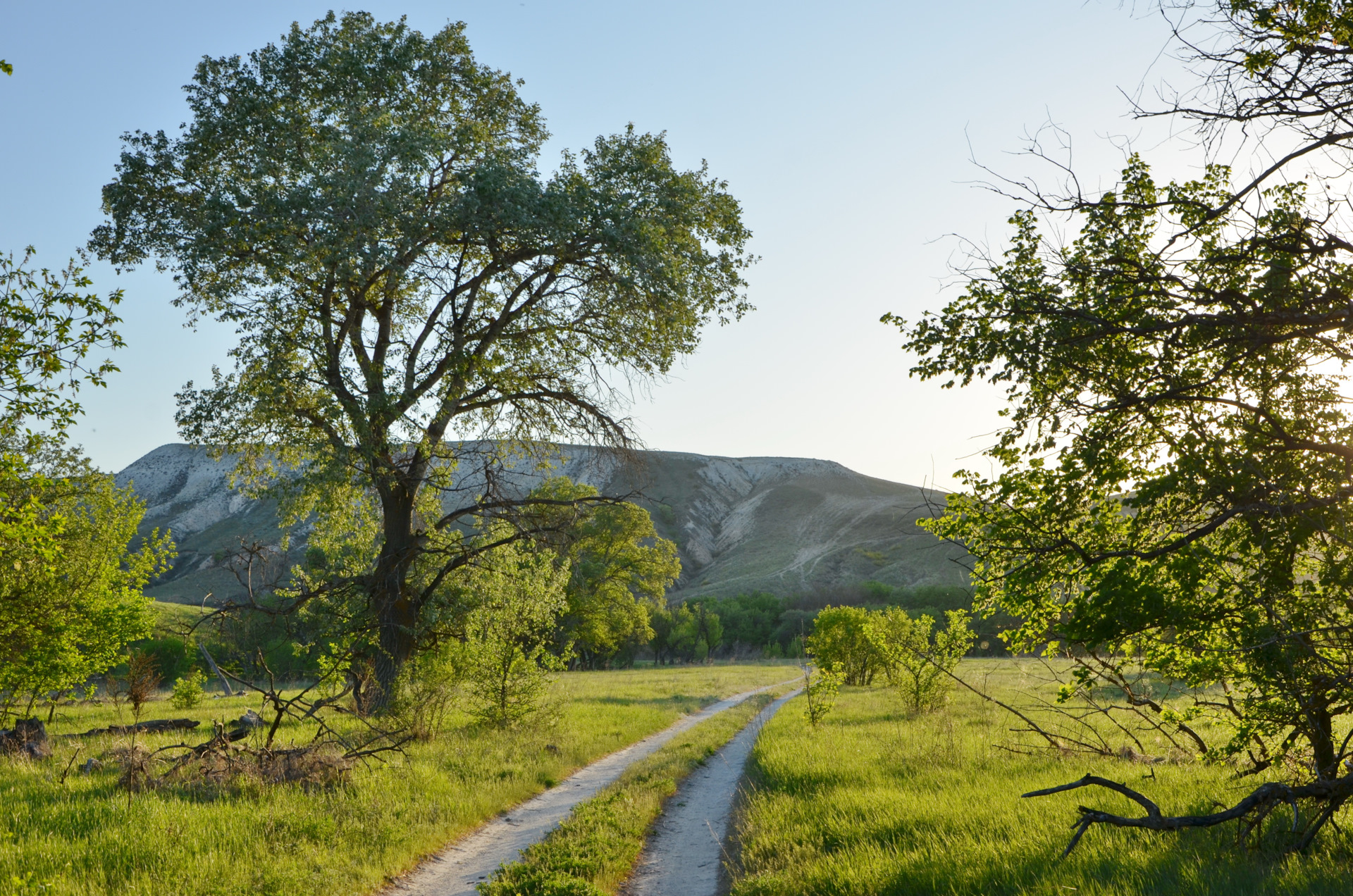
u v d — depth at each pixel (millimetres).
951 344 7453
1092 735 15453
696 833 10141
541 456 25172
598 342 22891
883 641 23062
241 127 19906
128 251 19938
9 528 10344
